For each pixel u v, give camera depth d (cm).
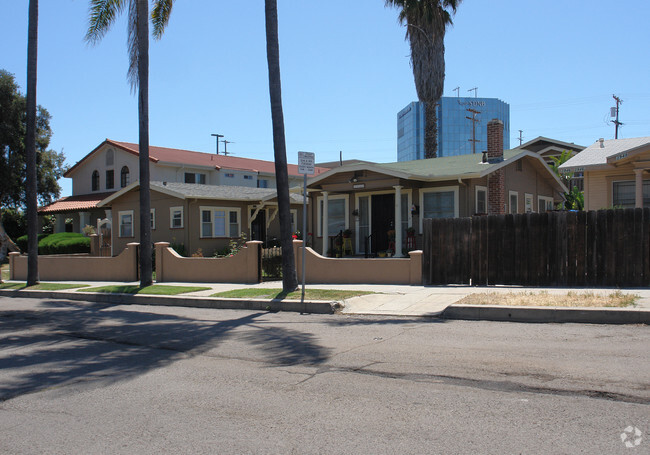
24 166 3456
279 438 455
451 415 489
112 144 3684
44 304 1514
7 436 484
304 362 706
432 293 1233
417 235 1998
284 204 1338
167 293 1470
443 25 2669
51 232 4203
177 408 544
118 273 1967
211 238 2641
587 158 2070
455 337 812
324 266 1530
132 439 466
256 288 1457
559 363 638
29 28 1842
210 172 3794
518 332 830
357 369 658
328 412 513
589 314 883
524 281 1270
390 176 1934
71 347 866
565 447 412
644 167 1723
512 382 576
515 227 1279
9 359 788
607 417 468
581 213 1216
